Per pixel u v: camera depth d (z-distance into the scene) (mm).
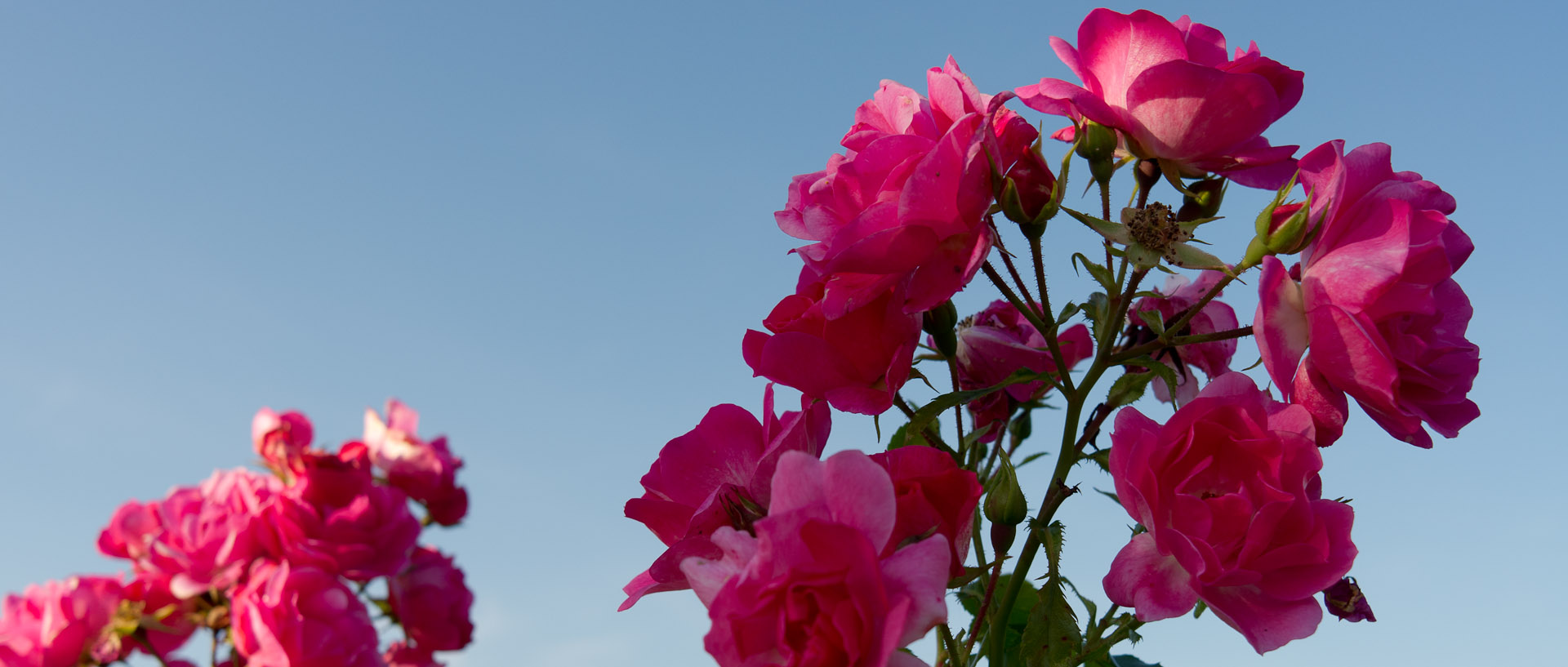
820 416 567
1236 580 520
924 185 530
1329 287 536
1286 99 555
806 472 501
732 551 502
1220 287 559
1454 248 558
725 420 569
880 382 564
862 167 544
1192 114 551
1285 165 562
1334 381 541
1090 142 566
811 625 486
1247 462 535
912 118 552
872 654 481
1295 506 528
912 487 534
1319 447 553
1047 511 560
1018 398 621
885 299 557
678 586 548
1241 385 544
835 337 559
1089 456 564
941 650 592
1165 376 559
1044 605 547
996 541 551
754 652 490
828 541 487
